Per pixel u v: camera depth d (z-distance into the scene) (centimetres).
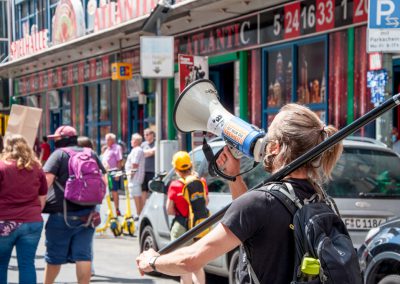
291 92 1271
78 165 614
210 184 720
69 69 2283
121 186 1953
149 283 777
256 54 1356
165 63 989
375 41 677
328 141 235
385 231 525
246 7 1298
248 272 244
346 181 619
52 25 2128
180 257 250
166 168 1191
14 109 810
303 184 245
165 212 795
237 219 237
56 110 2445
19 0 2628
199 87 290
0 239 583
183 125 294
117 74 1761
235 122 270
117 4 1596
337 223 234
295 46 1255
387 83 782
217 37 1462
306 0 1202
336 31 1148
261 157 256
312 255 225
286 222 236
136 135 1322
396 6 673
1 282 594
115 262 916
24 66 2412
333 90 1165
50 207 617
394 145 1151
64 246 621
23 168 584
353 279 218
